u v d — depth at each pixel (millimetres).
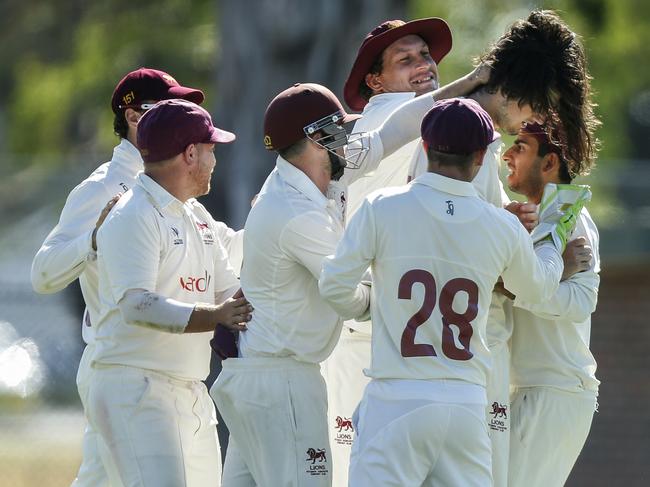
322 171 19922
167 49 74188
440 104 18641
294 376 19625
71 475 44531
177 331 19922
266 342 19656
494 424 20109
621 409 46719
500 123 20688
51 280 21656
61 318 61000
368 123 22469
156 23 75438
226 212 53250
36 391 59188
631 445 46250
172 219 20734
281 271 19562
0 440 50719
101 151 80562
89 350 22234
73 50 84438
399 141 20844
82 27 81062
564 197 19859
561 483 21203
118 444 20625
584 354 21016
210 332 21391
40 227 64188
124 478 20594
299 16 51562
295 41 51812
